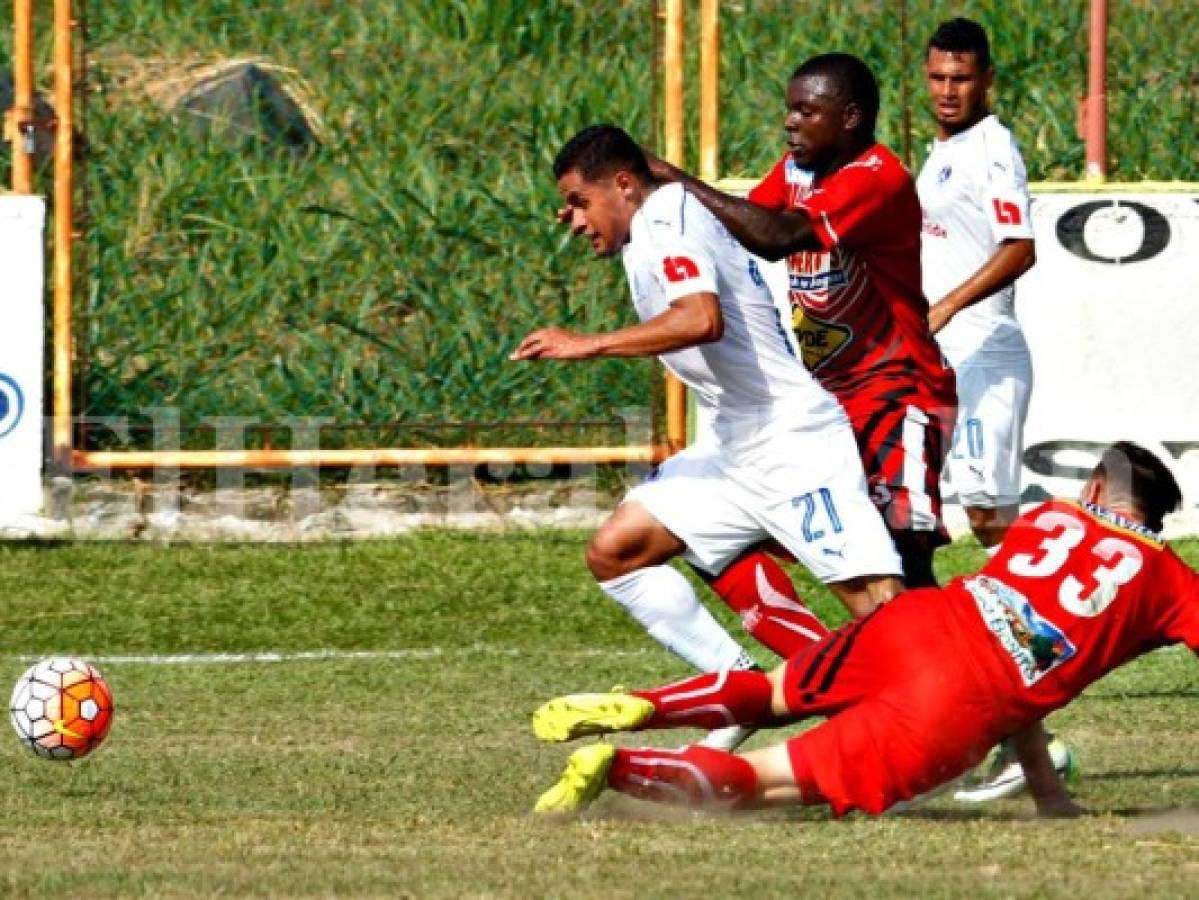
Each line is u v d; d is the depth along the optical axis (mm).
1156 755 25484
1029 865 18141
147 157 46125
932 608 20297
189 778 23703
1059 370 39031
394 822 20703
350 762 24797
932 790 20266
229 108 47656
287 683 30484
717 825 20234
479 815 21156
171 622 34594
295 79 49188
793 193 24938
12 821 20969
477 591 36531
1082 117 41969
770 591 23969
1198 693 29984
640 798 20422
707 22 39094
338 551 38781
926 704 19984
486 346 42656
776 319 23078
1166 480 20594
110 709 23656
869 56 48938
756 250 23359
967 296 28141
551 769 24359
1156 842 19391
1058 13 50000
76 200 42875
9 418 38500
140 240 44469
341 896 16766
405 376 42375
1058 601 20062
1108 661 20250
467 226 44938
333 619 34875
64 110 38812
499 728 27344
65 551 38281
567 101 47688
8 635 33719
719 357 22844
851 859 18422
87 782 23438
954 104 29281
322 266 44406
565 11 49969
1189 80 48062
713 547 23766
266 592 36312
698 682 20812
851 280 23984
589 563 24109
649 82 47969
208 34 50250
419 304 44000
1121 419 39000
